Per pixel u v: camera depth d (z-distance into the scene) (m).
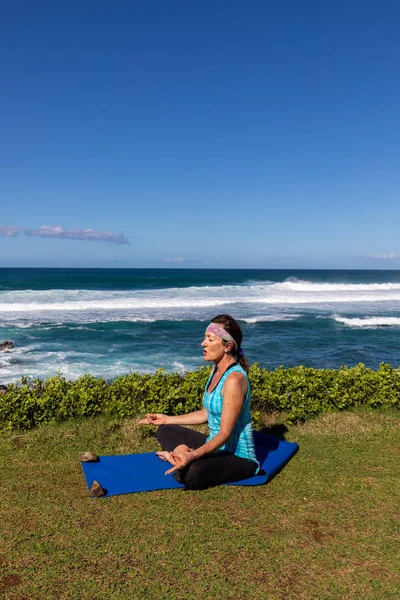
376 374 7.07
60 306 32.41
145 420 5.11
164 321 27.56
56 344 20.42
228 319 4.49
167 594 2.90
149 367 16.33
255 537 3.54
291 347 20.61
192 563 3.21
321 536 3.58
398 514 3.93
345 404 6.80
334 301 40.44
